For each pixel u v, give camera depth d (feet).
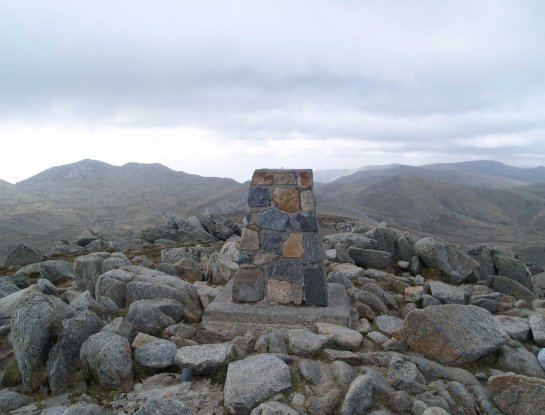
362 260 28.55
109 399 12.10
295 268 17.39
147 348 13.76
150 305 16.44
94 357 12.77
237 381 11.85
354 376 12.41
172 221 62.34
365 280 23.39
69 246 49.55
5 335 16.79
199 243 49.24
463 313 15.10
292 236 17.54
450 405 11.64
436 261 27.27
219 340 15.34
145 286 18.83
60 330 13.42
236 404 11.10
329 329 15.29
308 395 11.62
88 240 54.19
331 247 31.32
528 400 11.87
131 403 11.62
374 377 12.00
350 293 19.97
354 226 78.28
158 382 12.87
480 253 29.60
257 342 14.62
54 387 12.55
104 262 23.39
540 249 146.41
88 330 13.96
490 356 14.66
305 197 17.54
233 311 16.80
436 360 14.34
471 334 14.44
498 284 26.89
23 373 13.00
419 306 20.79
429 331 14.70
